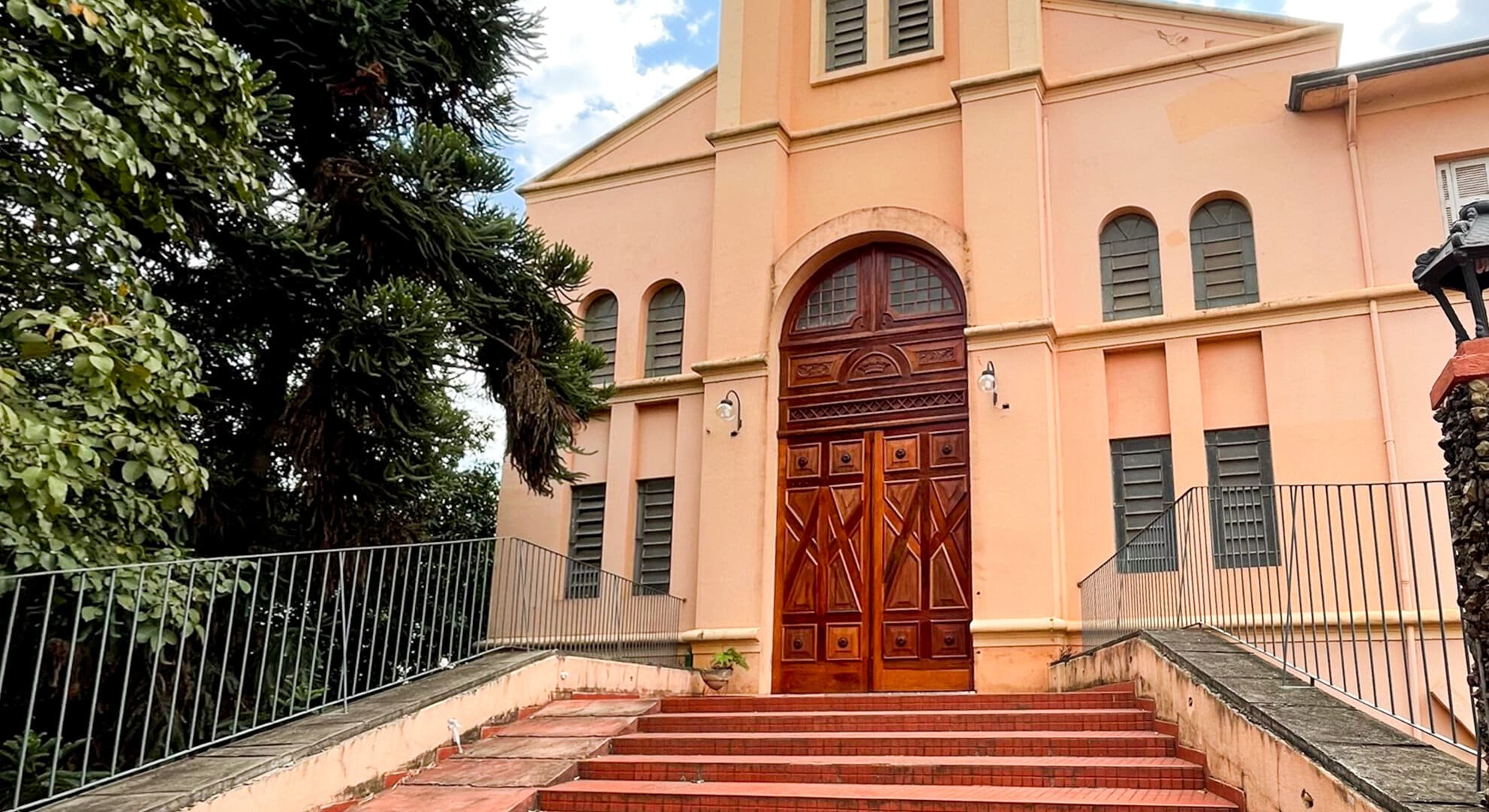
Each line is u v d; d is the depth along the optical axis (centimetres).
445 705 761
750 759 718
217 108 680
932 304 1215
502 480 1336
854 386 1221
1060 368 1134
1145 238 1148
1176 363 1093
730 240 1279
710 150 1347
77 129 566
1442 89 1060
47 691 788
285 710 815
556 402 1003
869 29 1327
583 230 1402
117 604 650
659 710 914
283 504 946
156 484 614
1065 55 1216
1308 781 490
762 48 1335
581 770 735
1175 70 1162
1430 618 945
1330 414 1024
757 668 1144
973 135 1195
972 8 1240
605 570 1259
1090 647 968
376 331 852
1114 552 1073
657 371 1328
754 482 1197
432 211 927
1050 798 600
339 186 916
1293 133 1102
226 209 833
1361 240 1048
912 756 726
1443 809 405
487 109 1067
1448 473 430
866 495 1188
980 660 1066
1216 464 1066
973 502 1104
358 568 795
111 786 566
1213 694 616
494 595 1205
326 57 925
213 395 932
